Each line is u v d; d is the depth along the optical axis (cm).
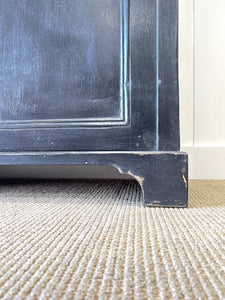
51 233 35
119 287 21
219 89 90
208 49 90
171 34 50
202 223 39
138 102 52
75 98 54
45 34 56
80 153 53
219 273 23
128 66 52
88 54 54
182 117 92
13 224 39
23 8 56
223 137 91
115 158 51
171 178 49
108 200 57
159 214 44
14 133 57
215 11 90
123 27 52
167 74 51
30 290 21
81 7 54
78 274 23
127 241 32
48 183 85
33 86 56
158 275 23
